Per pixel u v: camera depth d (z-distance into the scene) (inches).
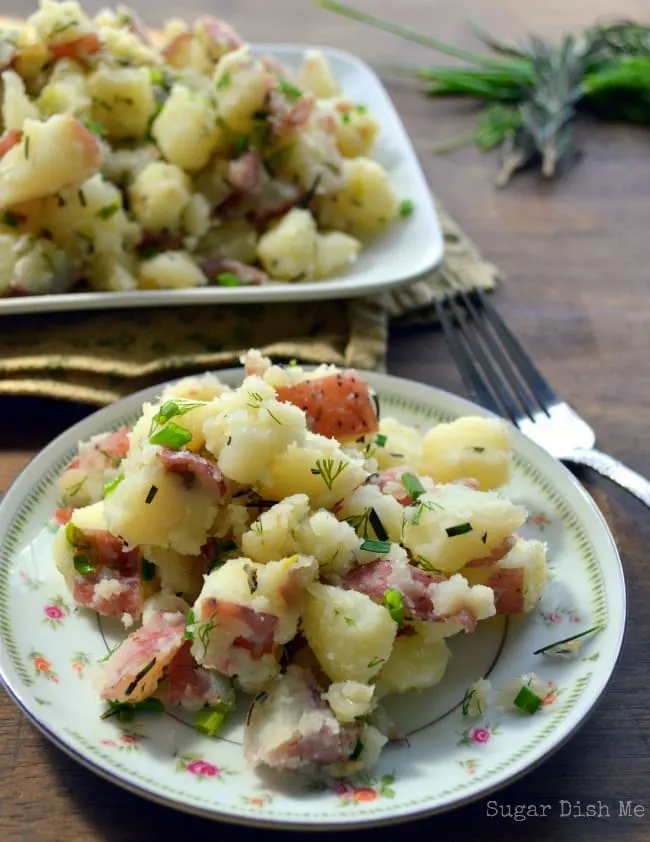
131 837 13.8
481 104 28.9
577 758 14.7
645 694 15.4
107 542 15.0
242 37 30.8
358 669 13.9
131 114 21.4
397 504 15.2
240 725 14.1
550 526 16.2
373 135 23.5
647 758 14.7
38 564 15.4
